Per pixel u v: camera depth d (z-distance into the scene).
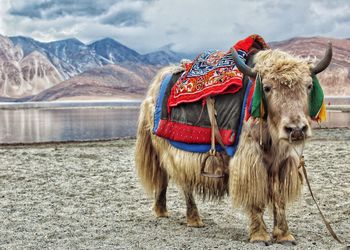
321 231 3.98
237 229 4.11
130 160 8.73
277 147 3.39
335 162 7.92
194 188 4.06
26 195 5.64
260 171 3.45
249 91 3.51
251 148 3.44
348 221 4.29
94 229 4.16
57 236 3.96
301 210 4.71
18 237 3.93
